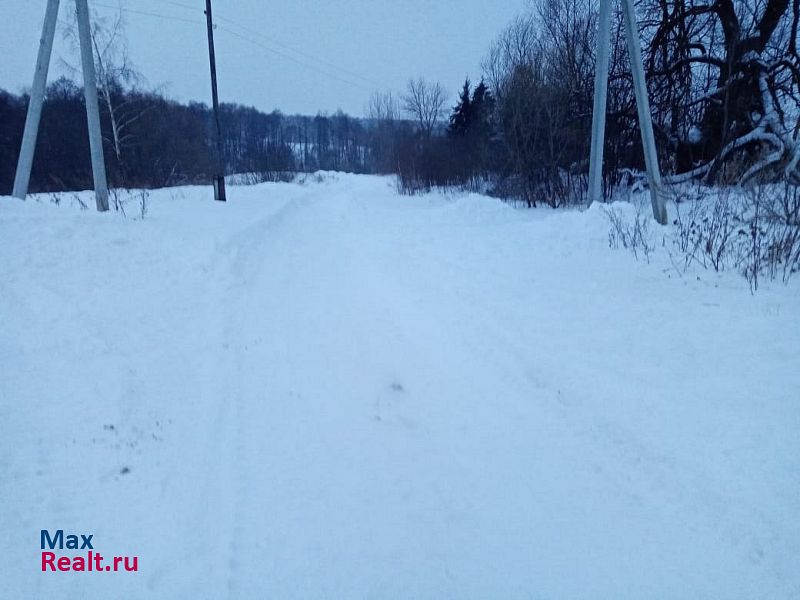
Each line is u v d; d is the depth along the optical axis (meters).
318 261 10.66
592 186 11.93
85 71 11.38
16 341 5.28
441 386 4.98
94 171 11.81
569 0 19.33
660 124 15.55
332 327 6.59
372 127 73.81
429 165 29.23
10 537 2.99
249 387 5.00
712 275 7.43
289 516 3.23
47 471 3.58
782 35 14.31
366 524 3.17
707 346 5.17
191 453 3.89
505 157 20.39
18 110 38.50
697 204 11.76
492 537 3.06
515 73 19.86
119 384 4.77
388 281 8.65
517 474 3.63
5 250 7.48
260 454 3.90
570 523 3.15
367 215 18.45
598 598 2.62
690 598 2.60
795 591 2.60
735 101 13.77
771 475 3.32
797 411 3.92
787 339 5.09
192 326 6.50
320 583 2.73
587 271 8.35
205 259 9.15
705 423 3.92
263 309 7.36
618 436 3.95
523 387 4.84
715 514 3.12
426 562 2.88
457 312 6.87
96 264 7.87
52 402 4.38
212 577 2.77
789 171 11.57
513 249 10.32
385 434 4.19
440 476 3.64
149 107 30.03
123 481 3.53
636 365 4.93
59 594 2.64
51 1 10.77
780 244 7.21
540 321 6.30
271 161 52.31
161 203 17.31
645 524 3.10
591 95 17.16
